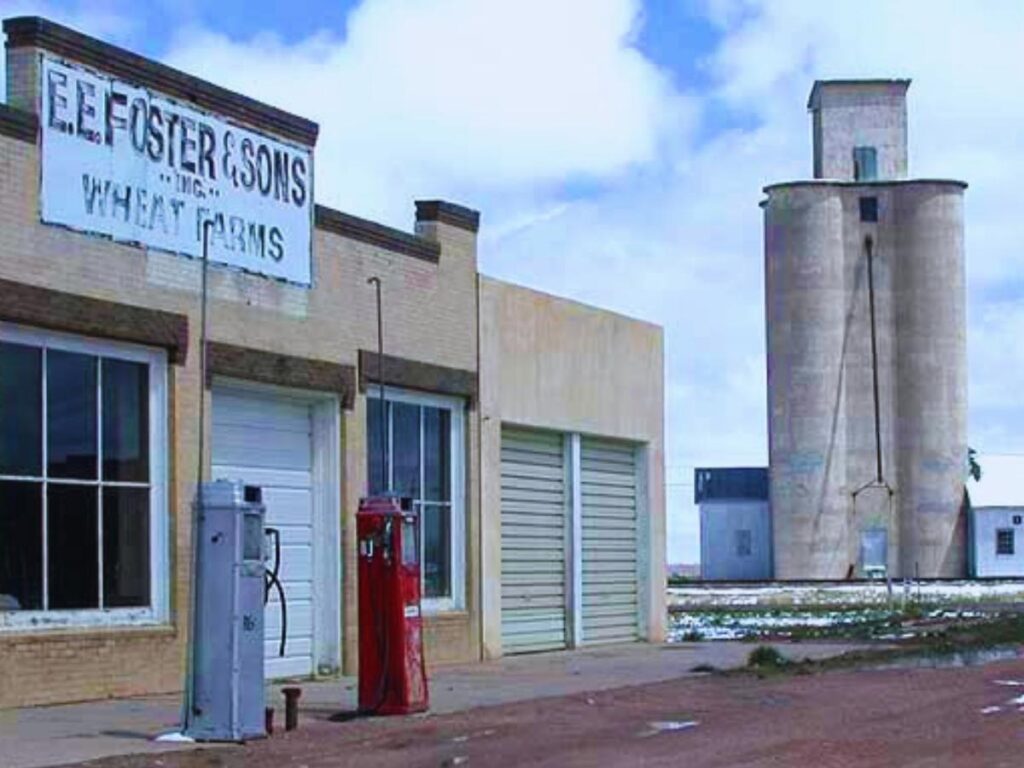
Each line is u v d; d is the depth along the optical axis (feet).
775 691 67.87
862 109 282.77
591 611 99.09
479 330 87.25
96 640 60.64
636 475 106.01
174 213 65.77
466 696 65.26
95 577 61.62
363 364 77.00
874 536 268.21
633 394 104.53
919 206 269.44
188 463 65.67
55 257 59.93
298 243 72.95
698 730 53.93
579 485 98.07
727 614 153.48
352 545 75.46
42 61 59.72
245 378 69.26
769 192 272.51
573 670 79.46
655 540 106.42
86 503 61.41
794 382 268.41
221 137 68.59
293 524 73.87
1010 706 61.46
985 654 90.38
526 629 92.07
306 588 74.69
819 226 268.82
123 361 63.62
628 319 104.27
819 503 266.77
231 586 50.39
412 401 82.17
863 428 269.44
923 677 74.79
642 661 85.61
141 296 63.82
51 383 60.13
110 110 62.69
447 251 84.64
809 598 190.80
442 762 45.96
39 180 59.31
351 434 75.97
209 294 67.56
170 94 65.82
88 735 50.80
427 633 81.51
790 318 269.64
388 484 79.71
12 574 57.93
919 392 268.21
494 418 88.33
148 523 64.39
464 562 85.56
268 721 51.98
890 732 53.26
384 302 79.10
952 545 268.00
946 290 269.23
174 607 64.44
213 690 50.26
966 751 48.42
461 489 85.76
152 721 54.39
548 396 94.17
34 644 58.08
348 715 57.57
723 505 286.05
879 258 271.08
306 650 74.49
